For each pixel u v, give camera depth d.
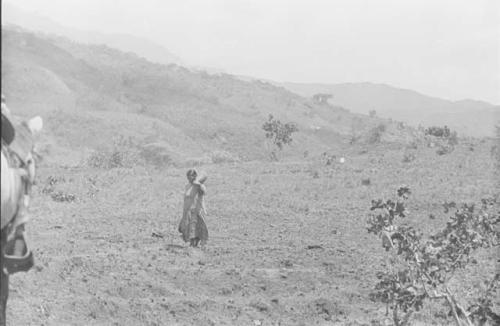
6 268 3.96
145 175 25.27
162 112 93.19
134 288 7.80
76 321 6.50
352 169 27.70
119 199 19.39
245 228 14.60
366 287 9.06
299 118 116.25
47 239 11.24
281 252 11.42
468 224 6.89
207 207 17.61
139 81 107.69
